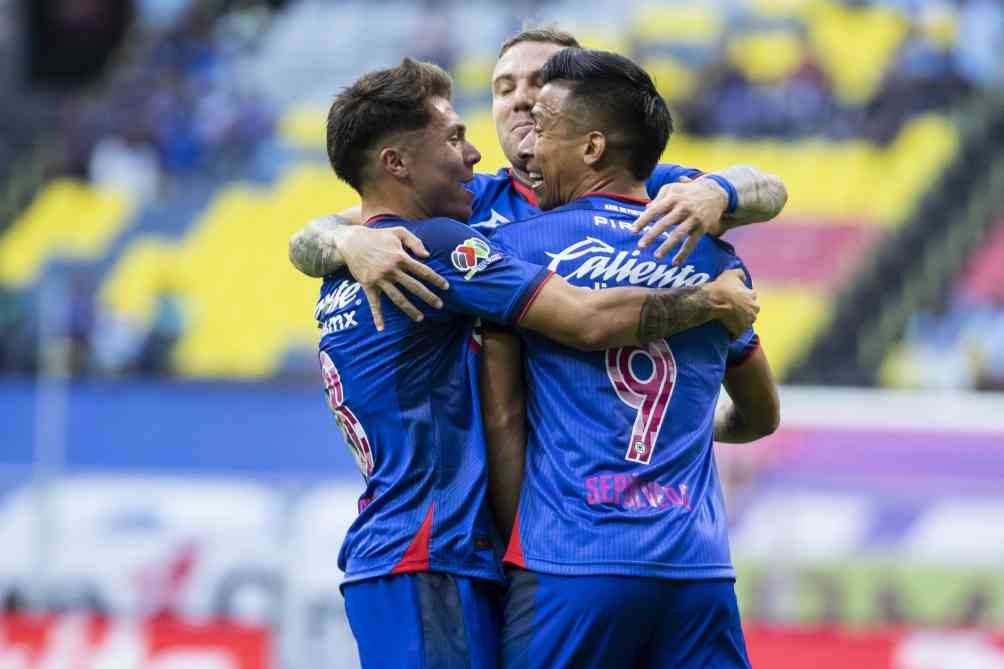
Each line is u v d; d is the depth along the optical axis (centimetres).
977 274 5641
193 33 7100
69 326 5662
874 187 6044
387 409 1197
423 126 1226
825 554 3266
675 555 1122
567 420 1155
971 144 6159
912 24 6669
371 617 1178
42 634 3469
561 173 1216
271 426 4919
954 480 3425
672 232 1149
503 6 7031
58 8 7025
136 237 6188
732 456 3478
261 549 3462
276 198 6356
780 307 5572
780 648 3178
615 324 1128
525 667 1134
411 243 1178
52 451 4909
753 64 6581
